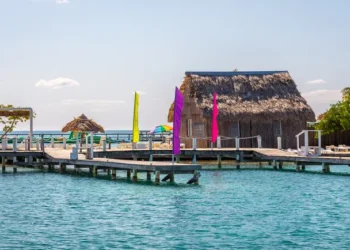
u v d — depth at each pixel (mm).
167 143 66812
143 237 25328
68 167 60500
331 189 39562
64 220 29078
